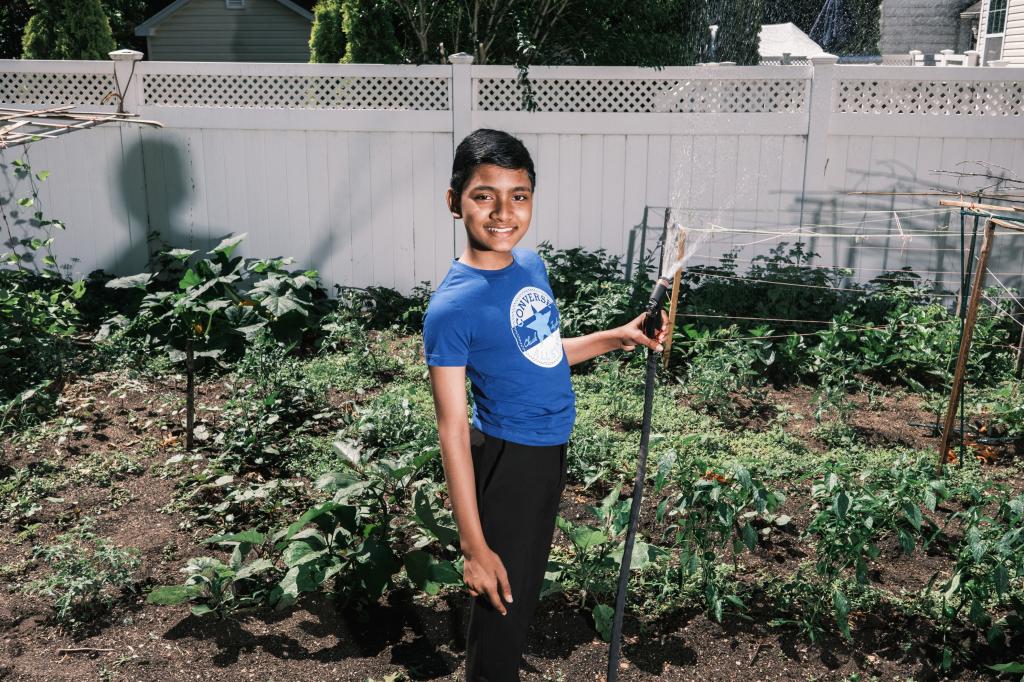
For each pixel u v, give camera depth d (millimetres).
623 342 2748
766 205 8266
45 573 4062
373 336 7953
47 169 8703
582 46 9758
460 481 2398
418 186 8516
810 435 5914
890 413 6336
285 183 8617
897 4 20516
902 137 7961
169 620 3725
